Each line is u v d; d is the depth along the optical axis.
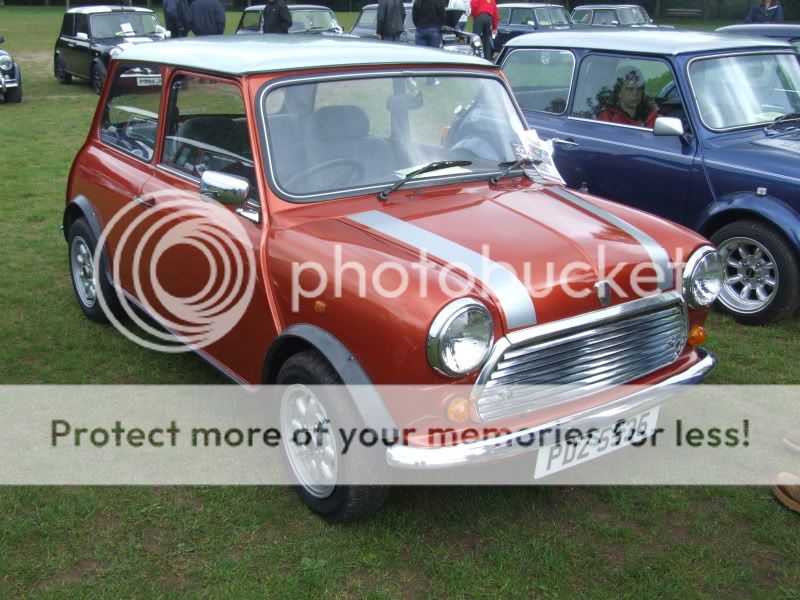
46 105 15.28
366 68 3.89
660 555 3.21
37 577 3.05
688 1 41.97
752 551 3.24
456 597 2.98
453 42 15.32
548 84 6.78
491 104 4.29
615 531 3.34
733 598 2.98
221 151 3.81
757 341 5.27
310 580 3.04
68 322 5.49
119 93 4.91
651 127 6.00
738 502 3.56
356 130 3.79
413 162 3.90
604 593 2.99
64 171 9.99
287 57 3.79
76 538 3.28
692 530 3.38
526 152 4.27
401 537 3.30
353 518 3.29
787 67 6.30
